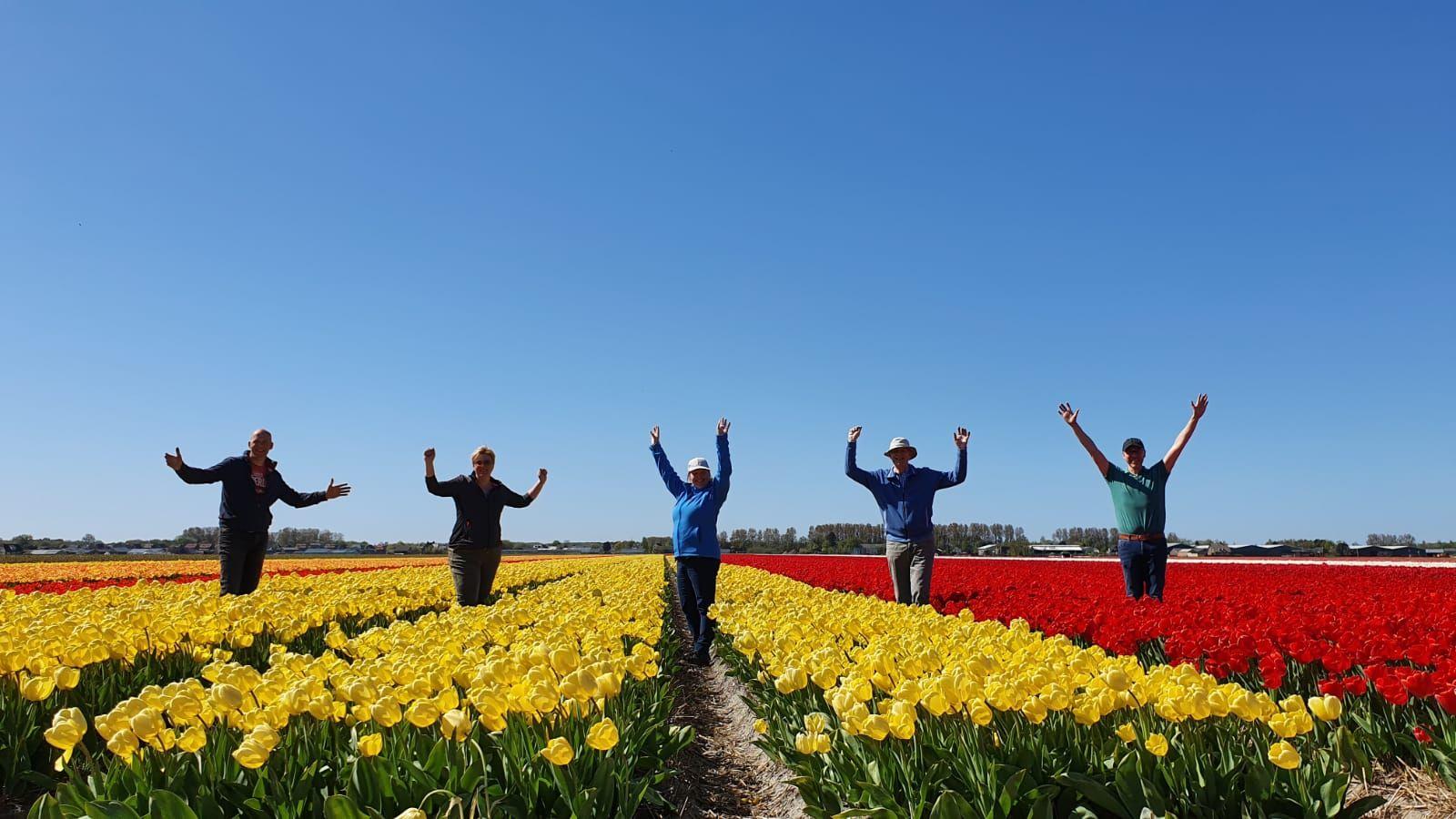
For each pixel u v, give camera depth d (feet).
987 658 15.70
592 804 12.21
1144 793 12.13
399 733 13.52
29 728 15.05
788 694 19.70
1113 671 13.79
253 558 36.63
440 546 300.20
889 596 49.80
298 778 12.00
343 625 32.35
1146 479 35.58
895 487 36.55
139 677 19.26
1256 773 12.31
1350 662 17.03
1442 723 14.49
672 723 23.79
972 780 12.63
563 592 47.32
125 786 11.68
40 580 87.71
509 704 13.66
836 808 13.91
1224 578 56.34
